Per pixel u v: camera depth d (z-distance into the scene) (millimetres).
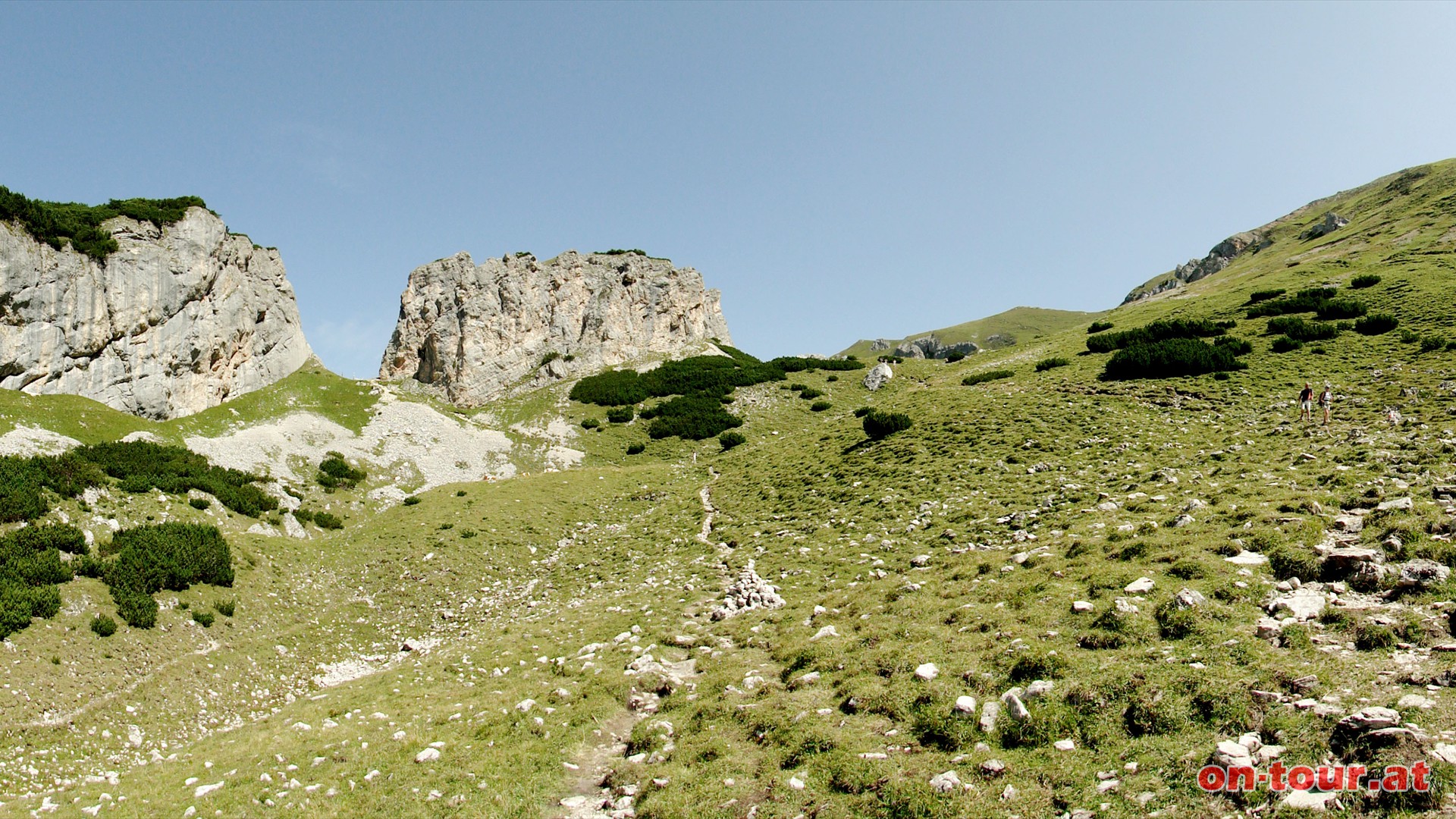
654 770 11547
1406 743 7324
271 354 83125
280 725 17500
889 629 15422
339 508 55281
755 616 20688
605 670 17750
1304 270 90625
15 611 21562
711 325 146375
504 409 99000
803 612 19734
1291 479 20688
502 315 116812
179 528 32000
